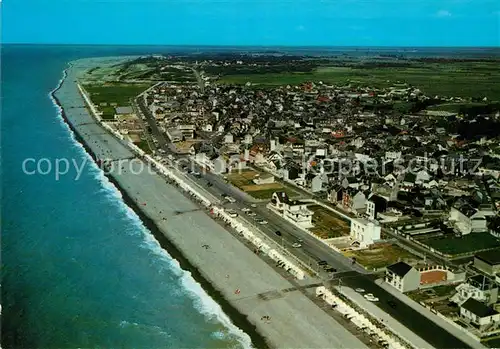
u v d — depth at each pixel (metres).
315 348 99.06
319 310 112.62
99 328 107.56
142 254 142.88
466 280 122.50
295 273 129.00
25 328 106.69
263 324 107.56
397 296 119.00
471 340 100.94
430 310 112.50
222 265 135.12
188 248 146.00
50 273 131.00
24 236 153.38
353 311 109.44
